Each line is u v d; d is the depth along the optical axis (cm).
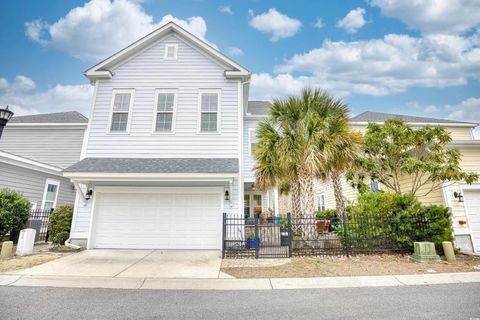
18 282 559
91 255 831
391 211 862
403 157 970
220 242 954
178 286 545
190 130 1073
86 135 1057
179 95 1109
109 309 420
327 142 870
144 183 994
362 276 610
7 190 970
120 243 955
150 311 412
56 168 1430
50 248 941
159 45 1163
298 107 934
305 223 877
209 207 984
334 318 384
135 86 1116
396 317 384
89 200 981
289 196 1780
